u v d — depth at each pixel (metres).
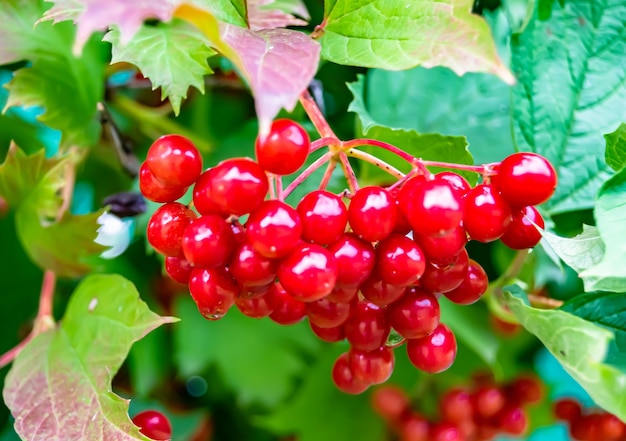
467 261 0.25
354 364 0.26
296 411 0.36
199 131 0.34
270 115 0.22
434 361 0.26
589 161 0.29
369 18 0.25
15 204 0.30
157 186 0.25
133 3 0.22
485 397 0.35
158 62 0.27
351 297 0.25
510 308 0.27
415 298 0.25
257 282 0.24
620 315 0.27
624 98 0.29
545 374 0.41
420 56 0.24
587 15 0.28
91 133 0.31
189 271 0.25
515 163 0.24
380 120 0.31
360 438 0.37
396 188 0.25
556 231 0.29
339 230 0.24
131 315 0.27
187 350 0.34
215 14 0.25
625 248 0.23
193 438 0.38
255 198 0.24
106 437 0.26
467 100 0.31
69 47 0.30
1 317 0.35
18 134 0.35
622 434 0.33
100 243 0.30
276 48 0.23
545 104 0.29
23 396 0.28
